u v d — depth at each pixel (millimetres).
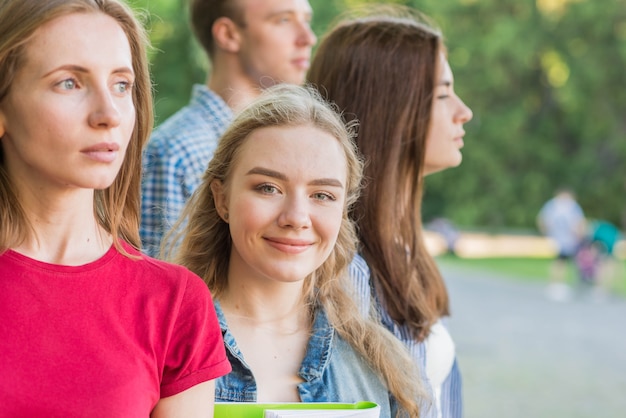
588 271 22531
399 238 3596
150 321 2154
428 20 4297
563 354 13430
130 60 2082
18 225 2082
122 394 2045
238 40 4395
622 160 38094
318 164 2641
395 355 2906
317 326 2830
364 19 3846
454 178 37656
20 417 1977
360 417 2434
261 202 2635
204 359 2240
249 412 2457
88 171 1999
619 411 9875
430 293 3676
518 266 29203
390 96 3666
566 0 36250
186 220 3111
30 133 1981
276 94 2816
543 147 37719
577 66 36094
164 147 3998
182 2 17844
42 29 1968
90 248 2148
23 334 2016
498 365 12398
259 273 2754
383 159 3621
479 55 35938
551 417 9508
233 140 2746
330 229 2668
